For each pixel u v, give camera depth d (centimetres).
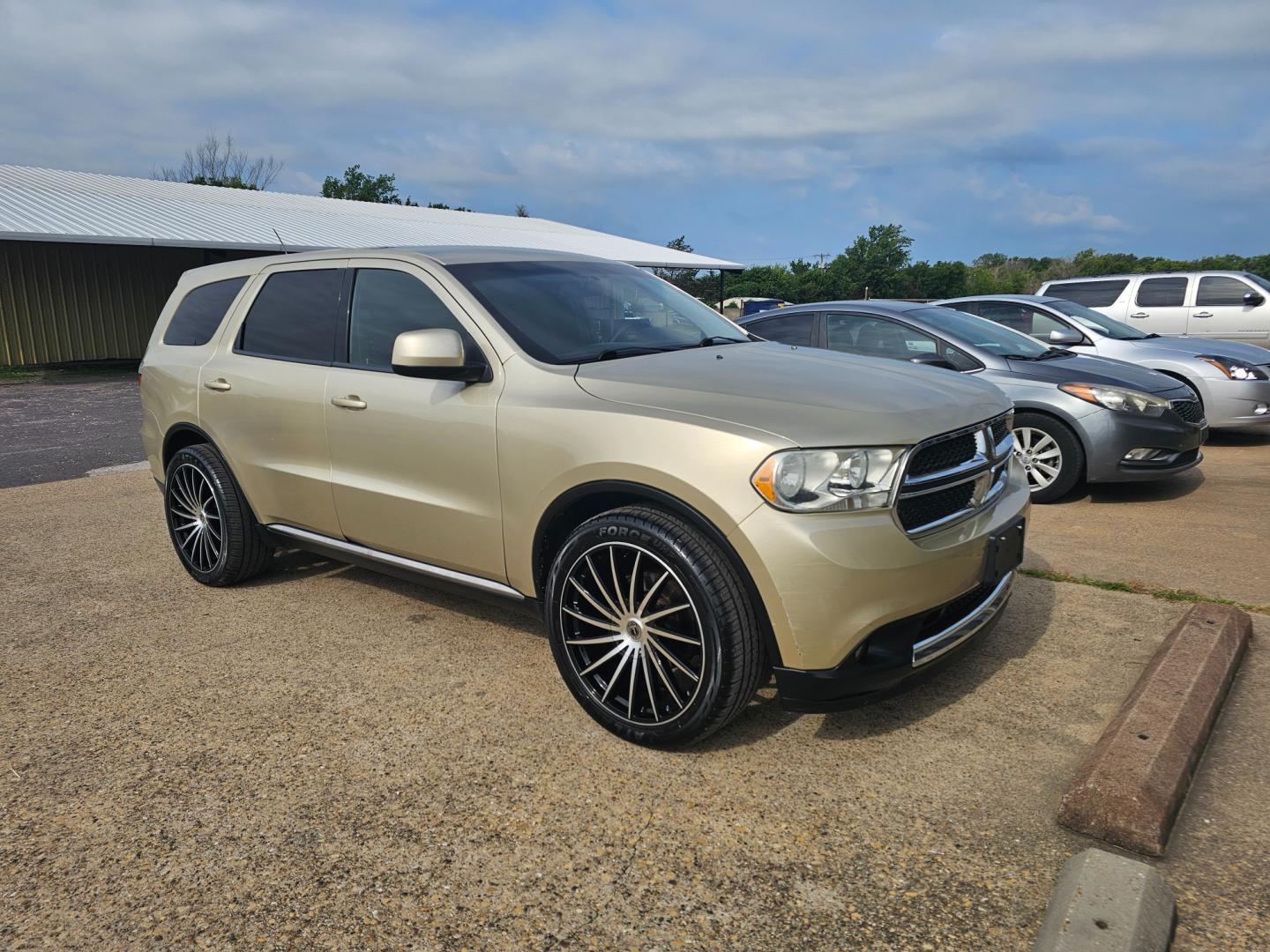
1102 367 652
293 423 407
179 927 218
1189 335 1286
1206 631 340
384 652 381
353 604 443
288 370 412
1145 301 1316
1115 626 385
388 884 231
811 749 293
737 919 215
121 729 319
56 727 321
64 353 2142
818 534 259
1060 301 925
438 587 375
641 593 291
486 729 312
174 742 308
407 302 377
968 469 296
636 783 276
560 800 267
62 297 2131
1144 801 238
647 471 280
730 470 267
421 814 262
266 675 361
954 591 282
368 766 289
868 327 714
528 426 315
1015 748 289
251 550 458
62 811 268
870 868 232
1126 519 578
